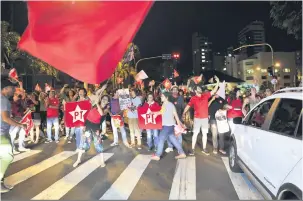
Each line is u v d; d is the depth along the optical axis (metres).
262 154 4.60
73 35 2.11
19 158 8.05
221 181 5.98
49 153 8.63
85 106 8.36
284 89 4.96
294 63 80.88
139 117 8.86
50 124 10.40
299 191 3.23
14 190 5.53
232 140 6.66
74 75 2.12
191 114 12.21
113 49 2.12
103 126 11.25
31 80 26.91
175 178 6.19
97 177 6.30
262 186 4.51
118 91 9.63
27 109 9.12
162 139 7.72
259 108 5.70
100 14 2.11
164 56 35.25
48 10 2.10
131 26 2.11
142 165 7.23
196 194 5.25
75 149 9.16
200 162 7.48
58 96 11.23
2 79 5.42
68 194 5.29
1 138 5.40
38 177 6.34
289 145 3.67
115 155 8.33
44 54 2.12
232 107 9.37
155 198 5.05
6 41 20.03
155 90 13.12
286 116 4.23
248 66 85.56
